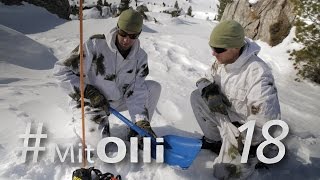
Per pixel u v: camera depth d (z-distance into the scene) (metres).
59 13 17.84
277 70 6.88
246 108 2.65
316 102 5.27
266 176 2.80
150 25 15.76
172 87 5.11
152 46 8.20
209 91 2.74
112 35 2.78
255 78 2.52
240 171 2.60
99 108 2.87
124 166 2.73
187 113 4.02
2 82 4.71
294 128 3.93
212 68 2.83
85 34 12.00
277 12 8.27
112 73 2.89
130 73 2.96
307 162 3.05
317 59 6.27
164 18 20.28
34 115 3.46
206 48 8.48
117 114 2.86
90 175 2.44
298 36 6.53
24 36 6.96
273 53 7.71
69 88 2.81
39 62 6.35
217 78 2.75
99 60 2.83
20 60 6.10
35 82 4.91
